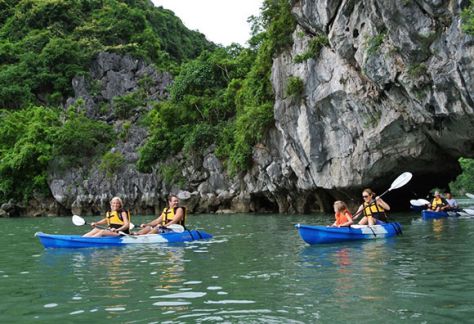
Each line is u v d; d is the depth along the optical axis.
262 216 24.55
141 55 52.56
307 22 21.00
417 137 19.06
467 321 4.68
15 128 43.44
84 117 42.19
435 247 9.98
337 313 5.01
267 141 27.23
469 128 16.62
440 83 15.27
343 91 19.91
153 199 34.66
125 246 11.28
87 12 63.41
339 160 21.64
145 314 5.18
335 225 12.22
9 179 39.25
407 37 15.48
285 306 5.33
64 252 10.60
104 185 36.53
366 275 7.04
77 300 5.91
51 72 54.00
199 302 5.62
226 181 31.59
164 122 36.12
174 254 9.83
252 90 27.98
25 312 5.42
